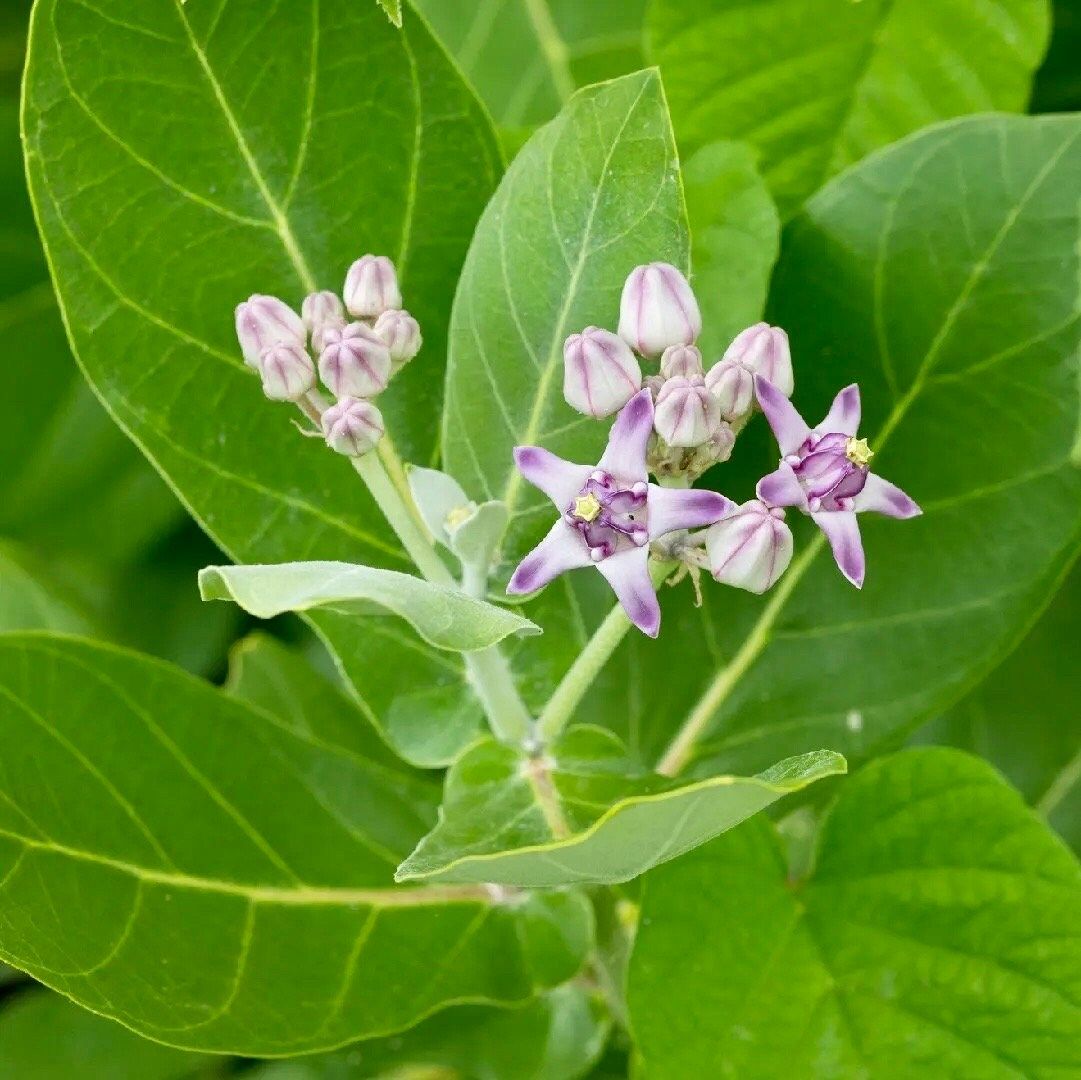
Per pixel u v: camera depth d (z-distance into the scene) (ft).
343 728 2.73
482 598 2.39
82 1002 2.37
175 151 2.43
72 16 2.38
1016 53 2.63
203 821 2.49
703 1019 2.38
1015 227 2.48
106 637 2.87
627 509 2.27
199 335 2.45
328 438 2.32
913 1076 2.37
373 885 2.51
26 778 2.43
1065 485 2.48
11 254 3.00
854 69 2.67
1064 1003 2.37
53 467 2.96
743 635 2.56
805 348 2.53
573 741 2.43
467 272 2.40
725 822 2.22
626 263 2.35
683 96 2.68
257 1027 2.42
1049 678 2.74
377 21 2.43
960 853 2.42
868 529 2.52
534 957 2.51
